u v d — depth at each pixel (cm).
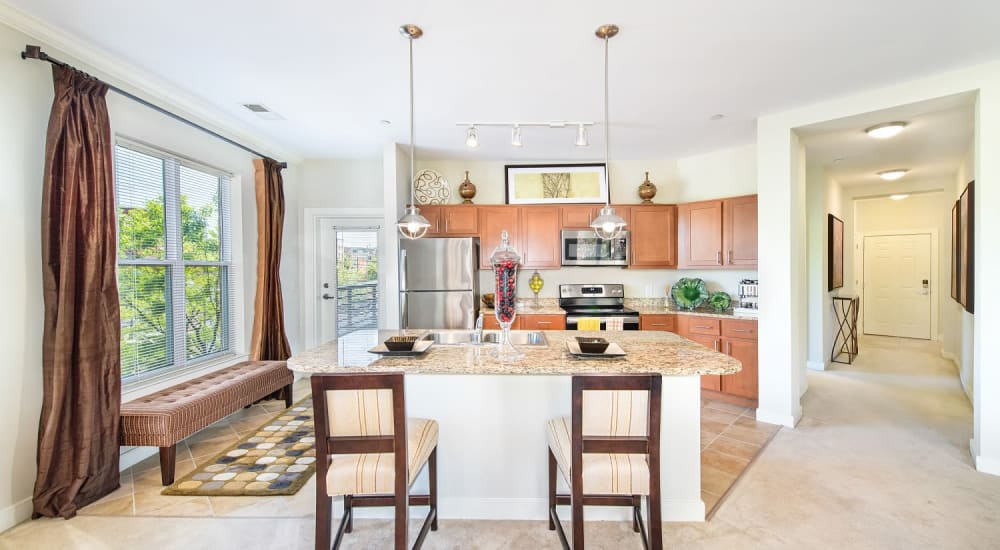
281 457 279
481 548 189
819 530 199
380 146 418
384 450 155
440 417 212
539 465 211
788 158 322
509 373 181
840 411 356
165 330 306
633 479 157
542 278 493
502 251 222
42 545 190
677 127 364
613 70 257
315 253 471
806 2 192
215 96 296
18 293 205
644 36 220
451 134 379
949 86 261
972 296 312
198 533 200
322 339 476
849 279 636
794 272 325
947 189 533
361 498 186
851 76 266
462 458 212
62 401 210
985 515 208
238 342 372
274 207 389
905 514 210
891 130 333
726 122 350
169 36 219
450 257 411
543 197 473
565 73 261
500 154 451
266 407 379
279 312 392
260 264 374
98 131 226
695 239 441
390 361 195
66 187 210
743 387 373
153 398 263
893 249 693
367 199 471
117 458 236
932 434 307
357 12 198
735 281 454
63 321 208
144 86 270
